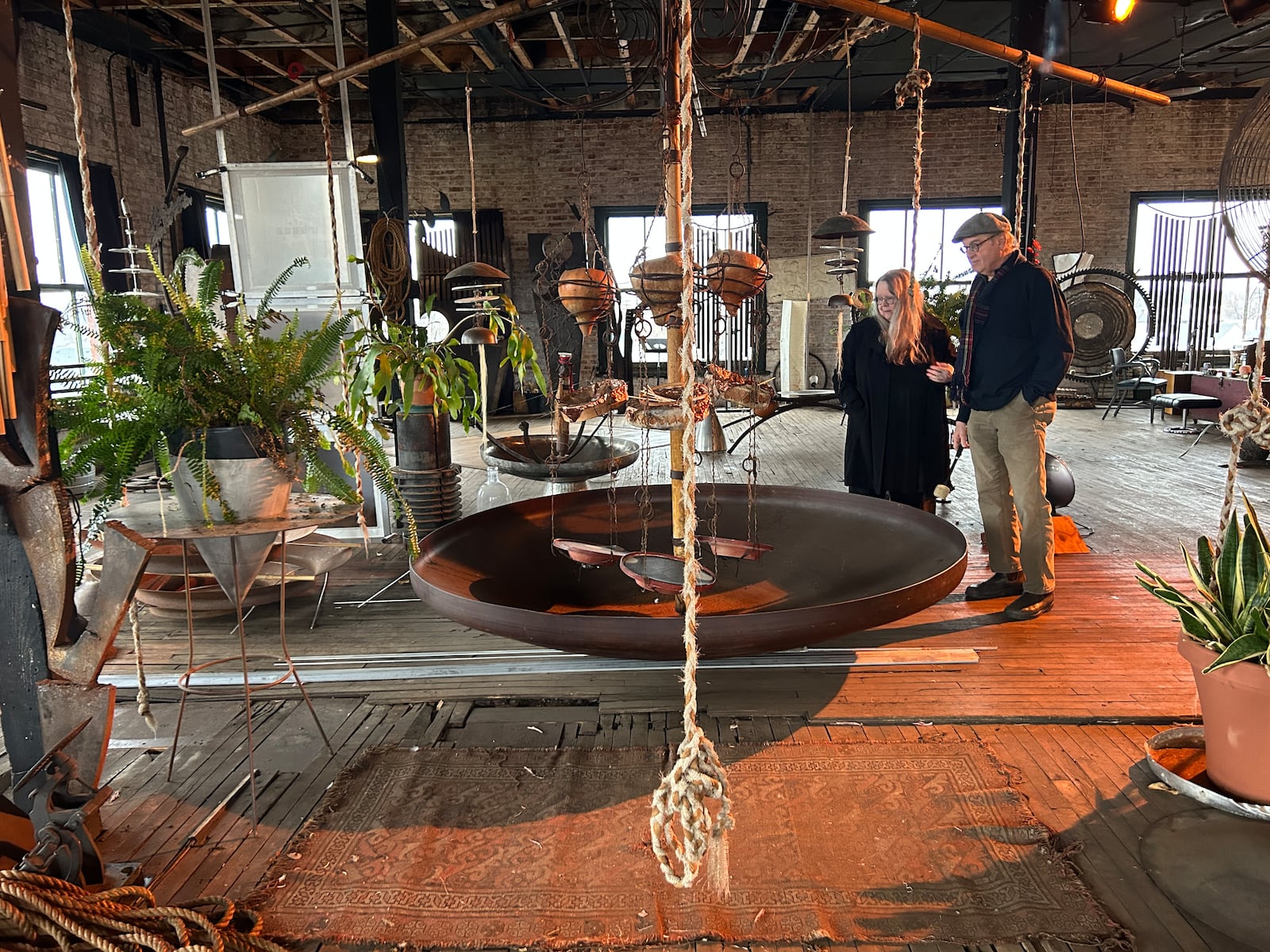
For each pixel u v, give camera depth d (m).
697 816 1.00
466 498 5.41
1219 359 10.35
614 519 3.05
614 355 2.56
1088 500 5.02
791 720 2.32
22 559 1.64
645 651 1.97
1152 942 1.48
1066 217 10.47
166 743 2.27
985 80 9.93
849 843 1.75
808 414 9.47
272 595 3.14
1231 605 1.88
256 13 6.88
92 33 6.66
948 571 2.18
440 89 9.34
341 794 1.97
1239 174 1.82
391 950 1.50
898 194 10.39
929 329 3.52
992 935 1.49
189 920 1.45
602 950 1.48
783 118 10.33
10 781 1.83
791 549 2.91
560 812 1.89
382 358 3.73
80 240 6.63
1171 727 2.20
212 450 1.85
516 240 10.51
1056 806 1.89
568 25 7.05
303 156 10.27
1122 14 3.73
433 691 2.58
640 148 10.25
